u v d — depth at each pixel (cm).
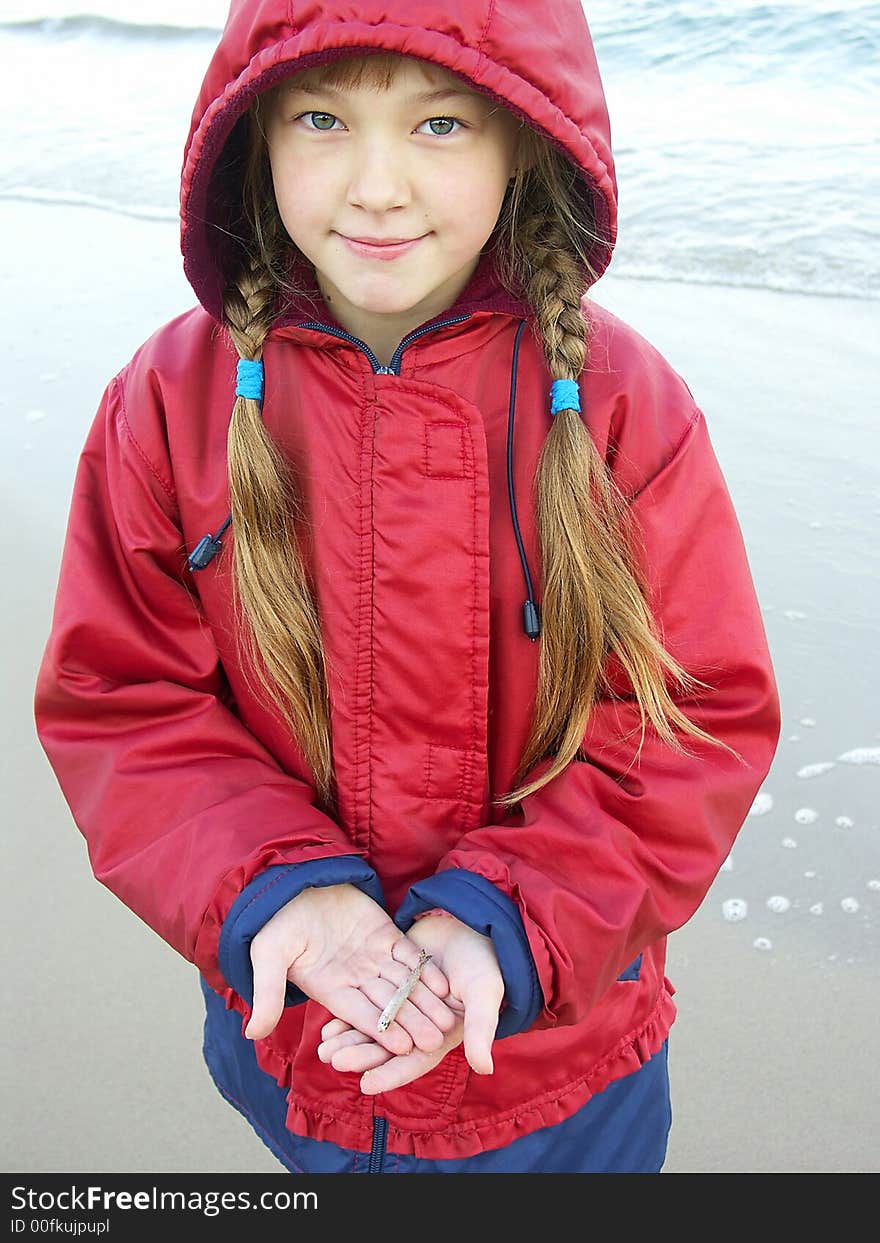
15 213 228
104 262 209
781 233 209
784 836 119
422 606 73
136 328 189
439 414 73
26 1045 107
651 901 72
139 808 76
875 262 201
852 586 142
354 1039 69
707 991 109
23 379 179
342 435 74
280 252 78
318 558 75
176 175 239
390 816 76
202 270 76
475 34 65
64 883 119
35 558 150
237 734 79
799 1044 105
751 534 150
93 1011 110
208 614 80
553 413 75
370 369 74
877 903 114
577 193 76
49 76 288
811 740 127
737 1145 99
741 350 182
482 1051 64
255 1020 66
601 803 74
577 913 70
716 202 218
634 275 203
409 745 75
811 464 159
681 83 262
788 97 253
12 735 131
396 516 73
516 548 76
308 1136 81
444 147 68
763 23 273
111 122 263
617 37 277
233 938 69
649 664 74
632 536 75
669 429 77
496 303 74
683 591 76
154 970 112
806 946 112
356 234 69
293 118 68
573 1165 82
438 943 72
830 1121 100
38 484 160
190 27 311
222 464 78
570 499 73
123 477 79
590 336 77
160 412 79
